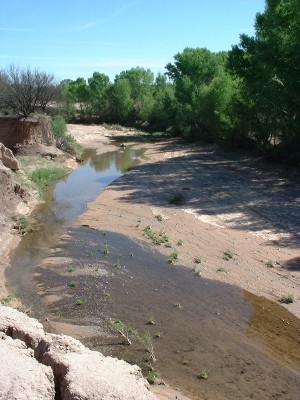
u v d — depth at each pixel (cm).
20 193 2247
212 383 960
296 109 2878
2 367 536
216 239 1830
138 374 594
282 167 3066
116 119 7112
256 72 3067
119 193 2586
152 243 1797
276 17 2792
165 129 5972
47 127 3438
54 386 535
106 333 1145
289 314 1262
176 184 2791
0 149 2469
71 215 2167
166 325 1191
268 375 995
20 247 1744
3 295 1340
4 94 3662
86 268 1548
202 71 5328
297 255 1642
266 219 2042
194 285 1438
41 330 677
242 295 1372
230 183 2759
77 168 3394
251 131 3747
